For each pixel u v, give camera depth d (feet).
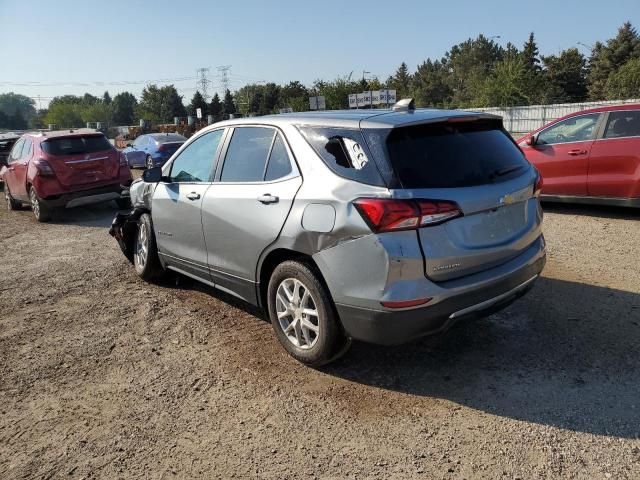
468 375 11.96
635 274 17.71
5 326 16.21
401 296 10.35
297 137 12.65
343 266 10.99
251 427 10.57
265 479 9.11
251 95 290.56
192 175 16.28
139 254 19.85
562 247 21.40
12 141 54.34
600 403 10.62
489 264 11.37
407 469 9.14
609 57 253.65
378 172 10.67
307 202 11.75
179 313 16.58
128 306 17.39
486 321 14.53
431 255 10.41
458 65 404.57
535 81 165.78
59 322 16.34
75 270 22.04
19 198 38.19
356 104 118.73
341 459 9.50
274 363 13.08
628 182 25.21
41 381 12.75
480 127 12.50
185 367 13.10
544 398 10.91
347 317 11.18
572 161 26.94
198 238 15.48
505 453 9.38
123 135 163.84
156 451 10.01
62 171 33.47
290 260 12.35
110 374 12.94
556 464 9.04
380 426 10.36
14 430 10.87
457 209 10.56
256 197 13.08
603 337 13.26
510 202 11.51
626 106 25.67
